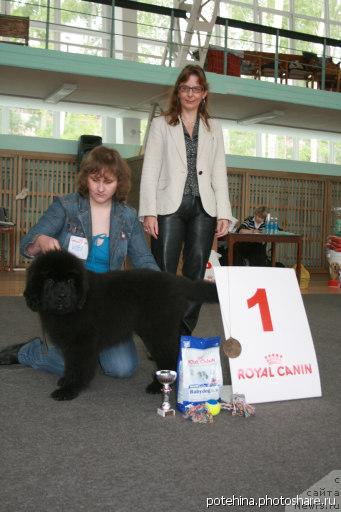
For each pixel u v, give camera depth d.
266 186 12.66
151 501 1.77
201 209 3.66
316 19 15.38
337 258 9.41
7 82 9.76
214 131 3.73
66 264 2.60
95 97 10.81
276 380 2.89
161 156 3.64
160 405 2.75
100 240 3.22
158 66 9.59
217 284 2.92
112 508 1.72
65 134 12.64
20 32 8.99
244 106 11.20
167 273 2.96
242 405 2.64
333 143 15.18
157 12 10.28
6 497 1.76
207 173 3.66
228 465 2.07
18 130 12.17
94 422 2.48
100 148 3.11
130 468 2.01
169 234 3.60
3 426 2.40
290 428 2.49
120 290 2.79
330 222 13.36
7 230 9.67
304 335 3.05
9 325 4.80
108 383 3.12
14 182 10.56
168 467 2.03
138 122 12.61
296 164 12.91
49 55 8.84
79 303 2.62
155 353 2.88
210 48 10.80
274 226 8.95
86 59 9.09
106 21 12.87
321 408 2.79
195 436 2.36
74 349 2.76
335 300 7.41
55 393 2.79
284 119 12.48
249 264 9.41
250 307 2.96
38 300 2.66
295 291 3.13
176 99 3.63
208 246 3.70
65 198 3.18
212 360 2.75
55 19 12.53
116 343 2.86
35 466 2.00
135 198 7.47
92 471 1.97
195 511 1.72
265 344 2.92
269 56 11.20
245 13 14.56
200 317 5.62
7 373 3.25
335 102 11.06
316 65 11.50
